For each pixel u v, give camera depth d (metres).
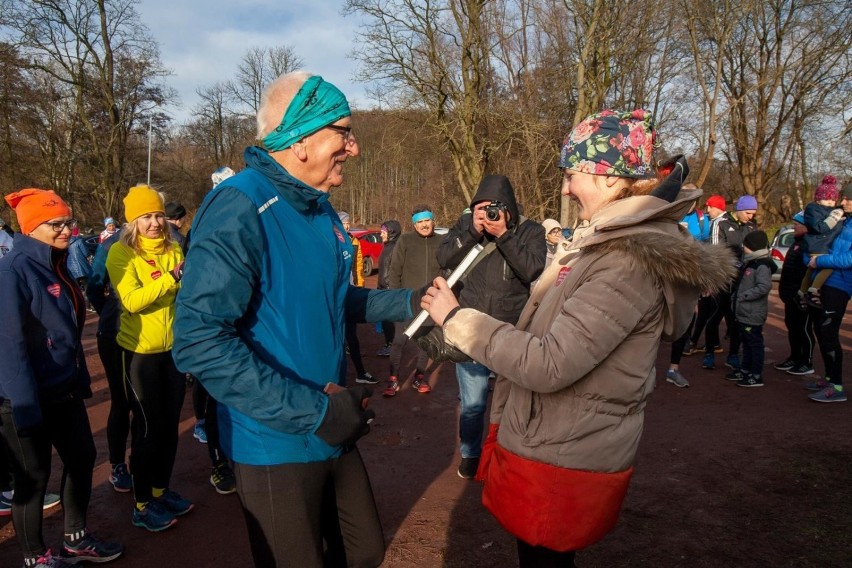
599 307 1.45
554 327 1.50
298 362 1.62
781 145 26.47
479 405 3.58
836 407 4.94
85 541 2.72
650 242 1.43
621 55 18.53
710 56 22.44
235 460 1.65
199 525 3.12
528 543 1.62
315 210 1.76
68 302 2.60
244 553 2.86
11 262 2.42
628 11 17.14
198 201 32.88
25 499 2.48
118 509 3.30
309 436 1.63
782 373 6.13
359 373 5.95
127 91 23.28
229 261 1.46
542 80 19.58
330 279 1.71
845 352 6.83
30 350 2.45
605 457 1.56
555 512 1.57
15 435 2.44
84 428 2.67
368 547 1.86
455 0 18.39
